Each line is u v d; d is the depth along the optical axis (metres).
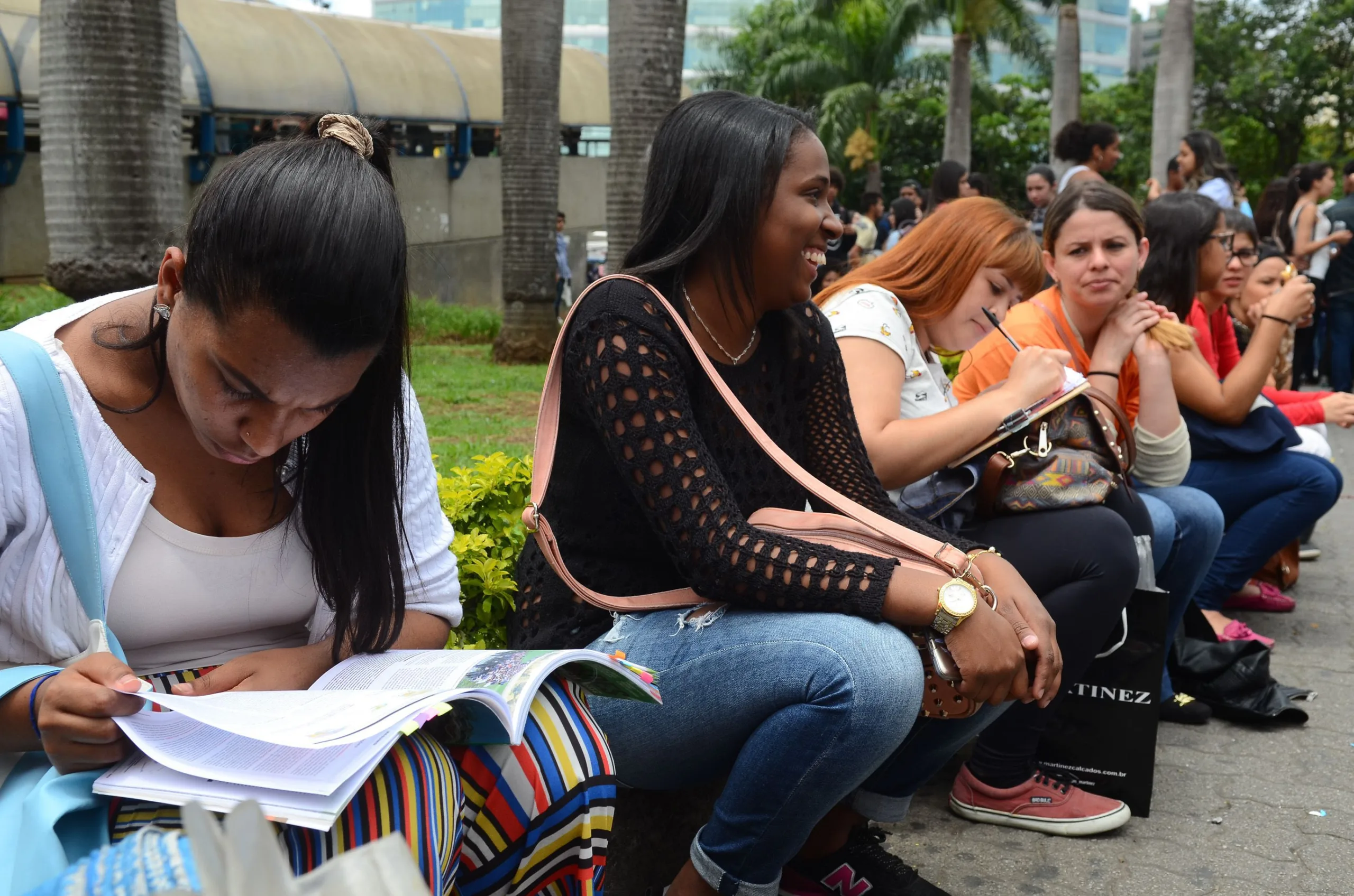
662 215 2.31
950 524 3.03
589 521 2.33
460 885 1.78
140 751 1.57
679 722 2.20
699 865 2.22
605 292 2.21
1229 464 4.70
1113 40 100.38
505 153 13.08
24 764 1.63
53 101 4.98
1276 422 4.64
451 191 24.22
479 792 1.74
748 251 2.26
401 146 22.47
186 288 1.52
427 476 2.04
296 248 1.43
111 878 1.26
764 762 2.11
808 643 2.08
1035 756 3.26
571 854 1.75
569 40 97.94
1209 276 4.73
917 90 44.03
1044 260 3.72
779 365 2.50
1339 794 3.41
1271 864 3.00
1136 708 3.17
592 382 2.17
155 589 1.77
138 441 1.74
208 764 1.47
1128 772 3.19
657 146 2.34
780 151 2.23
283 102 20.09
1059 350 3.13
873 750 2.08
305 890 0.98
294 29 20.92
